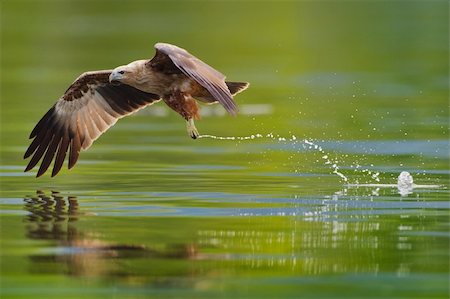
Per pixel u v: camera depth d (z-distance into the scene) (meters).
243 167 18.30
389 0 52.66
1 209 14.59
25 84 29.70
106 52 35.28
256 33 41.22
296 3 51.75
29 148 16.23
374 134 21.84
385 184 16.59
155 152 20.09
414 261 11.73
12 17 46.25
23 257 11.86
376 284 10.87
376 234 12.98
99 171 17.95
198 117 15.33
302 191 15.95
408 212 14.30
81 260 11.73
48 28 42.41
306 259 11.80
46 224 13.54
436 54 35.09
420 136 21.55
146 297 10.45
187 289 10.70
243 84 15.01
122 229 13.23
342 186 16.41
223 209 14.52
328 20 45.28
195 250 12.16
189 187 16.33
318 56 35.12
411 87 28.72
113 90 16.30
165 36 39.25
